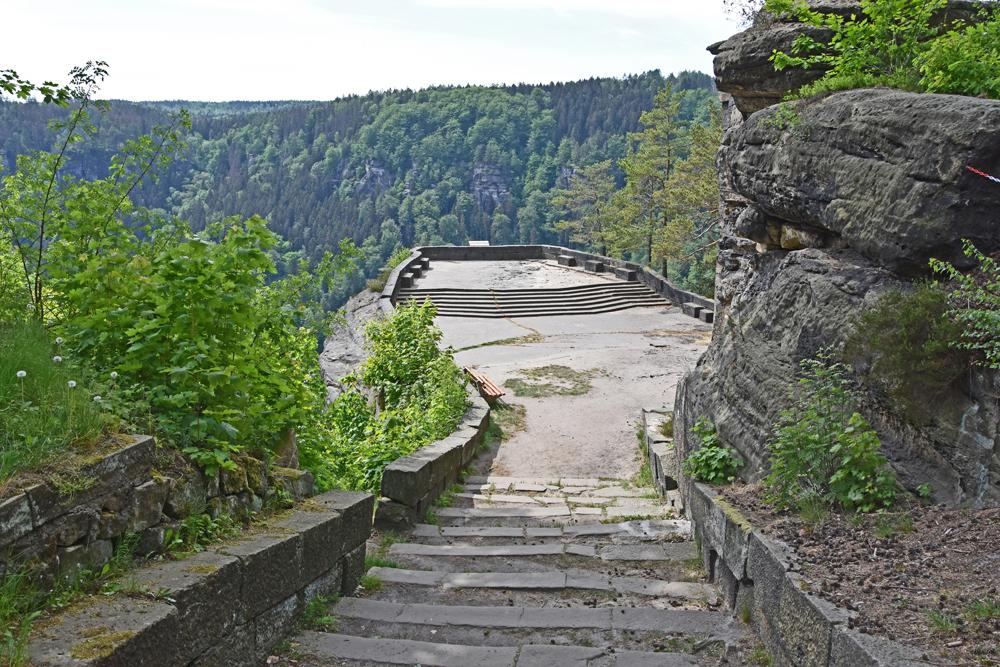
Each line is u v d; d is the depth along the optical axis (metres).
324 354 23.58
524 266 36.34
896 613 3.63
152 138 6.71
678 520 8.22
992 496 4.55
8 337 4.66
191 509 4.50
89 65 6.04
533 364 19.94
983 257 4.97
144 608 3.54
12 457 3.56
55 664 3.01
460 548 7.15
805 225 7.51
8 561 3.34
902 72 7.33
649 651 4.70
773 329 6.88
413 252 37.28
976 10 8.14
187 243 5.28
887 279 5.98
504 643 4.86
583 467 12.53
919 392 4.99
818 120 7.01
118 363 4.96
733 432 7.03
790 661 4.09
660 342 22.91
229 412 4.93
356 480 9.30
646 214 49.94
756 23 9.48
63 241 6.11
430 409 12.68
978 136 5.42
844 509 5.09
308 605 5.07
